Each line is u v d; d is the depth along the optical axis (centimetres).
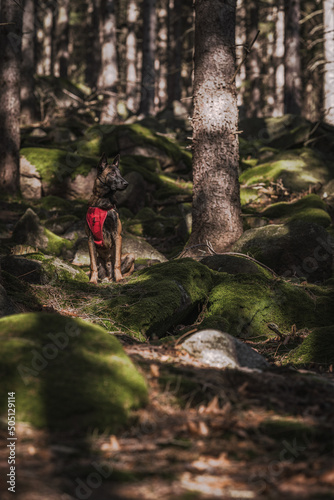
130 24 3197
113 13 2497
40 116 2327
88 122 2230
